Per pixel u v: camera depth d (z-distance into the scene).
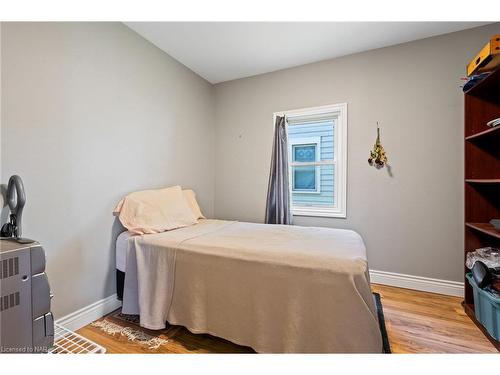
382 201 2.36
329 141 2.79
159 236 1.73
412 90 2.24
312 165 2.86
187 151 2.75
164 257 1.58
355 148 2.46
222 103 3.20
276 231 1.95
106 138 1.84
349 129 2.48
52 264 1.51
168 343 1.48
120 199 1.96
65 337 1.49
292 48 2.36
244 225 2.24
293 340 1.21
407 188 2.27
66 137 1.58
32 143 1.41
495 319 1.42
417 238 2.24
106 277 1.85
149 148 2.24
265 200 2.95
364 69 2.42
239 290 1.36
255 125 2.99
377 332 1.12
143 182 2.18
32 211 1.41
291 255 1.30
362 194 2.44
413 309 1.87
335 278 1.17
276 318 1.27
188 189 2.76
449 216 2.13
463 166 2.08
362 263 1.20
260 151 2.97
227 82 3.15
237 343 1.35
